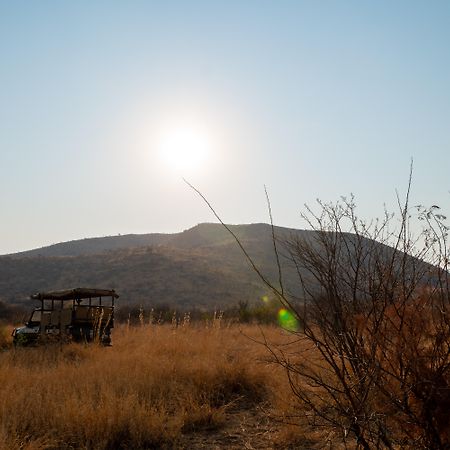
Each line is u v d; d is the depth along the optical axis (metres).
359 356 3.88
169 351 11.59
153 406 6.89
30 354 12.16
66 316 15.34
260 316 23.28
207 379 8.68
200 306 66.75
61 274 84.44
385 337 3.81
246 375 8.75
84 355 12.16
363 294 4.05
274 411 6.98
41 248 147.50
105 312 15.88
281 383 7.95
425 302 3.85
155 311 34.88
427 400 3.56
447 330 3.76
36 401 6.97
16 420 6.21
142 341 13.60
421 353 3.75
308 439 5.83
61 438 6.06
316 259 4.12
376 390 3.78
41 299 16.95
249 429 6.75
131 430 6.29
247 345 12.39
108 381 8.27
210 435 6.60
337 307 4.02
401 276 3.93
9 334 17.50
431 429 3.64
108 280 80.25
